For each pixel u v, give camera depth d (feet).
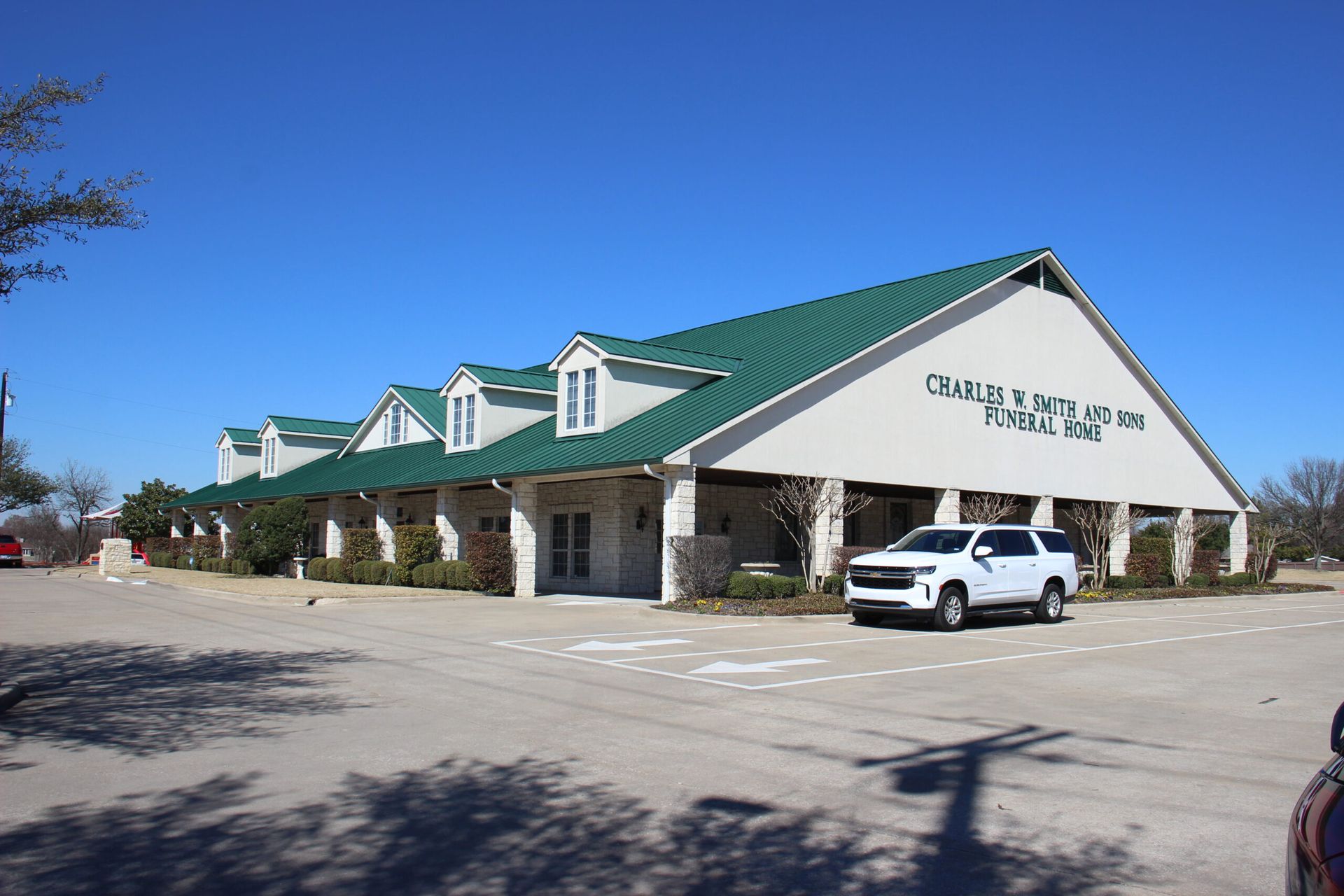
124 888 16.17
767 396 71.05
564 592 86.69
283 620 60.29
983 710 31.48
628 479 83.10
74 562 220.43
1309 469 203.72
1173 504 111.75
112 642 48.91
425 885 16.44
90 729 28.22
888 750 25.94
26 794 21.58
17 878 16.56
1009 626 59.67
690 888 16.40
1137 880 16.85
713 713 30.45
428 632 52.80
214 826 19.40
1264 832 19.31
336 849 18.11
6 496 167.02
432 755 25.09
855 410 77.66
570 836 18.90
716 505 88.02
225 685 35.58
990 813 20.58
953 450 85.71
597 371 78.54
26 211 33.12
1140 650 48.11
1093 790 22.34
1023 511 105.81
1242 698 34.22
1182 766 24.43
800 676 38.09
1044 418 95.66
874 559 56.90
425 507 107.04
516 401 97.35
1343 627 63.21
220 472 156.35
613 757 24.88
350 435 142.82
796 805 21.02
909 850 18.29
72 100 34.27
